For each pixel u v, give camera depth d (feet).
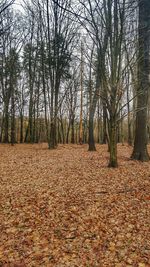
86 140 135.03
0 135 104.58
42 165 40.11
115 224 18.61
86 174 32.73
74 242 16.42
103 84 34.45
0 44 80.84
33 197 24.62
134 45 33.60
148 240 16.30
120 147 73.51
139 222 18.74
